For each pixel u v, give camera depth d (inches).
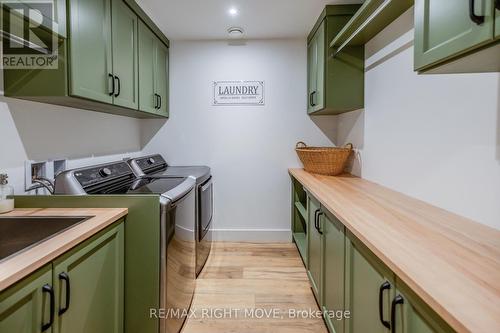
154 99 102.8
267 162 124.0
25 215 52.0
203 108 122.7
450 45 33.7
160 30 108.6
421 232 42.6
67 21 54.9
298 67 120.8
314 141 122.3
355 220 48.7
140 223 59.8
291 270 101.1
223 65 121.4
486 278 28.9
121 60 76.7
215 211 125.9
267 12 95.0
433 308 25.5
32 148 62.5
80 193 61.0
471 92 48.2
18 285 33.1
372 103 87.5
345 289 53.2
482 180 46.1
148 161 108.3
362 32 82.2
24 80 55.8
